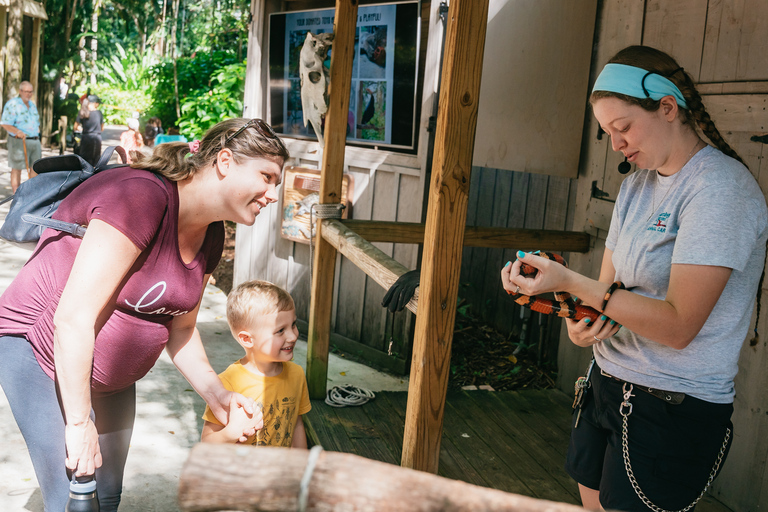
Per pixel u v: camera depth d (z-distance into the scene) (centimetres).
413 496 85
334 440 338
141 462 342
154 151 191
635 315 162
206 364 232
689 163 169
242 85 969
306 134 554
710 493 312
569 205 491
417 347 230
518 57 429
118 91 2512
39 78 1777
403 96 483
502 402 407
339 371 491
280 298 252
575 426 207
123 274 179
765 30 283
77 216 186
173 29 2519
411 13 471
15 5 1514
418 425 228
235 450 89
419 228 393
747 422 291
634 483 179
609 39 377
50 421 189
